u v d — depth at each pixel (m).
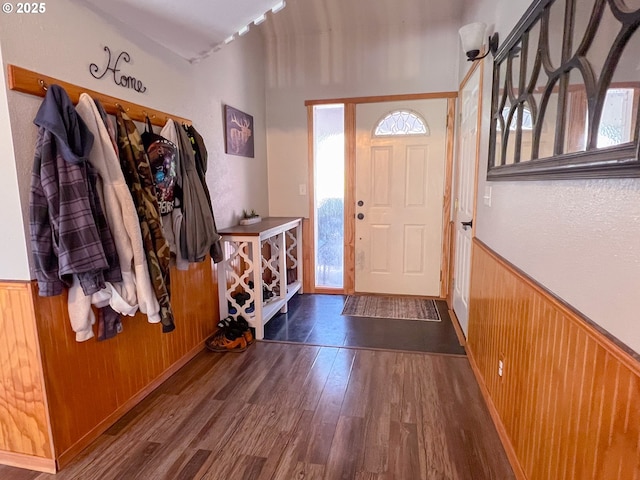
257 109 3.81
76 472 1.65
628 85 0.83
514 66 1.79
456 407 2.09
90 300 1.68
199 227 2.38
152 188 1.97
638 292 0.82
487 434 1.87
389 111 3.80
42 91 1.56
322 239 4.18
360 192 3.98
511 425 1.68
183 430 1.92
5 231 1.54
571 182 1.14
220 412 2.06
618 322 0.89
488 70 2.34
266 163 4.09
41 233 1.51
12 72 1.45
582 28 1.08
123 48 2.02
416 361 2.62
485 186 2.33
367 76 3.80
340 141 4.01
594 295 1.00
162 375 2.36
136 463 1.70
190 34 2.20
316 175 4.11
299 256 4.08
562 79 1.20
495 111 2.12
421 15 3.54
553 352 1.24
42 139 1.50
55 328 1.63
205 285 2.83
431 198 3.84
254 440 1.84
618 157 0.85
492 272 2.05
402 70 3.73
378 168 3.91
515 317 1.63
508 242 1.80
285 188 4.12
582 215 1.07
